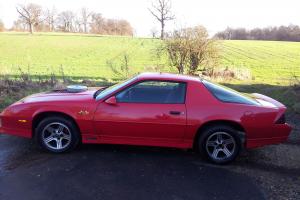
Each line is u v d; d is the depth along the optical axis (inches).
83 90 265.1
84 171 215.0
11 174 207.5
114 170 218.4
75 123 239.5
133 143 238.8
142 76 242.5
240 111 230.4
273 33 3447.3
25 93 426.6
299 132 313.4
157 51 749.9
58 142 240.2
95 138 240.1
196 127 230.4
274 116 233.1
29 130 240.7
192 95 234.2
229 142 234.1
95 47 1900.8
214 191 197.3
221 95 238.1
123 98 235.8
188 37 683.4
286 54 1641.2
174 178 211.3
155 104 232.8
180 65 695.7
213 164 235.1
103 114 233.5
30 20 3565.5
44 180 201.3
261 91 550.0
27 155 236.7
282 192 199.5
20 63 1110.4
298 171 229.5
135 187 197.5
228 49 1857.8
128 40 2487.7
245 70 756.6
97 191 191.2
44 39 2356.1
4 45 1867.6
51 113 238.7
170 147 260.2
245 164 237.8
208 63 706.2
